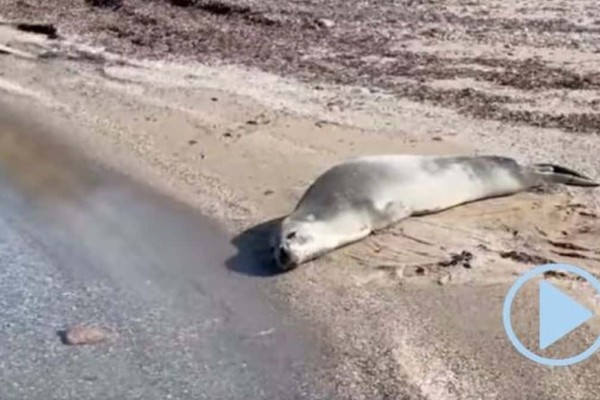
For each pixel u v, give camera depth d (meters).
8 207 11.41
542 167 11.02
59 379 8.09
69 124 13.77
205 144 12.72
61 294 9.46
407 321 8.52
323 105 13.89
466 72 15.10
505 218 10.25
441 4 19.23
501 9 18.72
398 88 14.51
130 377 8.06
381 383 7.75
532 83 14.45
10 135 13.53
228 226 10.52
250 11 18.95
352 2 19.55
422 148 12.09
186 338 8.57
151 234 10.53
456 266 9.29
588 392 7.49
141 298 9.29
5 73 16.28
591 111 13.23
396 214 10.11
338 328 8.51
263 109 13.82
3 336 8.76
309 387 7.80
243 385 7.88
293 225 9.72
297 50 16.66
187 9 19.53
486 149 11.98
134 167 12.23
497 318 8.46
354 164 10.36
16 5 20.56
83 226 10.84
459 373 7.80
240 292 9.23
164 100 14.47
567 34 16.88
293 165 11.85
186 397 7.78
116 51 17.14
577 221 10.13
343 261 9.55
